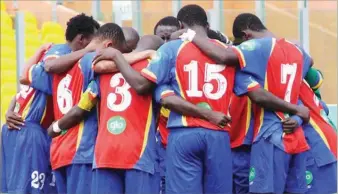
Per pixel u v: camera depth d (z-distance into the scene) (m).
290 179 20.20
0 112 37.28
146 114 19.58
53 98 20.92
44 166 21.77
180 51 19.53
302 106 20.05
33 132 21.58
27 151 21.56
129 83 19.30
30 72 21.12
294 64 20.09
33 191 21.59
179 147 19.30
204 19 20.22
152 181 19.55
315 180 21.14
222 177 19.39
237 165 20.78
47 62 20.66
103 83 19.70
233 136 20.67
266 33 20.88
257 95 19.55
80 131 20.11
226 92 19.56
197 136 19.17
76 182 20.14
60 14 40.44
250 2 37.56
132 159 19.30
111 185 19.45
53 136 20.34
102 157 19.33
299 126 19.92
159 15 33.19
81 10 41.84
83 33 21.19
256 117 20.16
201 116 19.23
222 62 19.42
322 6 37.53
